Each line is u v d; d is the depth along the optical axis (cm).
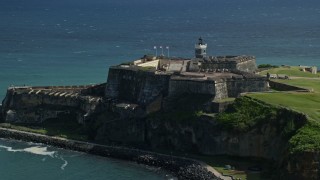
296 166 18862
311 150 18700
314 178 18600
